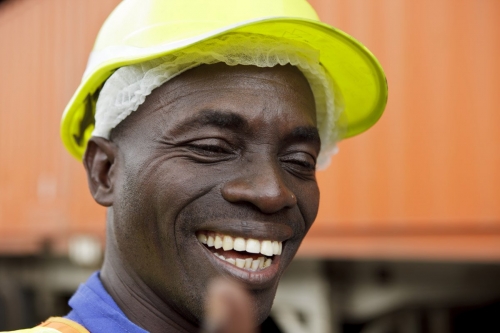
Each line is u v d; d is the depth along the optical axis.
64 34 6.76
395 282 4.47
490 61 3.84
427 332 4.84
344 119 1.85
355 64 1.68
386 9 4.31
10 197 7.21
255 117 1.39
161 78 1.41
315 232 4.52
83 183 6.19
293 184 1.47
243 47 1.41
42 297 7.36
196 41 1.32
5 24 7.74
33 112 7.08
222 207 1.36
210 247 1.41
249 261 1.42
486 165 3.81
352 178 4.38
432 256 3.98
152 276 1.41
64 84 6.70
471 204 3.85
